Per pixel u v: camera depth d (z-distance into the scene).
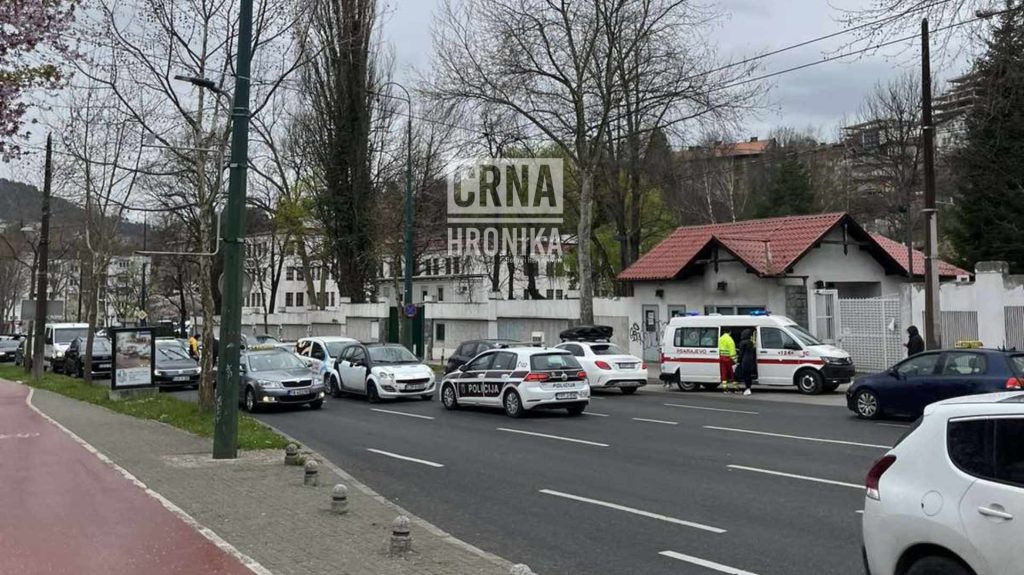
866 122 50.12
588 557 7.22
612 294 51.81
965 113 23.77
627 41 31.44
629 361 24.06
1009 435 4.75
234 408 12.44
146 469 11.38
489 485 10.63
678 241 33.56
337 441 15.06
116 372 22.73
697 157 38.62
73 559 6.86
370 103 44.88
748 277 28.86
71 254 47.22
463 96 31.81
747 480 10.55
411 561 6.89
